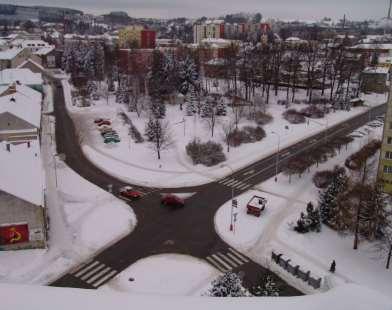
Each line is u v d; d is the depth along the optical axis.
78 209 48.31
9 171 40.78
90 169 61.03
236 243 42.06
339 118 94.12
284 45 150.62
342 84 115.81
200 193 53.94
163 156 66.56
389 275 36.78
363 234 42.16
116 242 41.66
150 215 47.53
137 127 81.81
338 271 37.34
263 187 56.19
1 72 107.81
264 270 37.72
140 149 69.31
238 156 67.94
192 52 145.38
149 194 53.19
